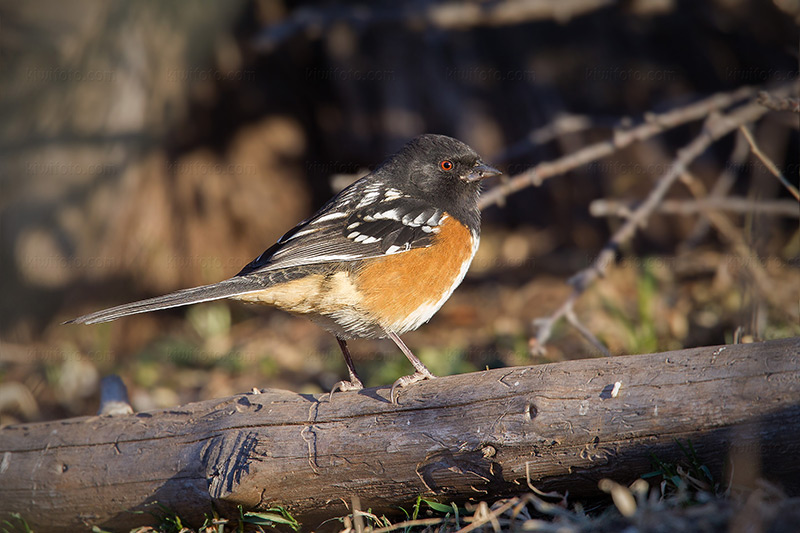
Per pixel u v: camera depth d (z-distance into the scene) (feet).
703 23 41.91
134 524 18.54
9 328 42.01
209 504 17.66
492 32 46.83
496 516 16.51
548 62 45.75
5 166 42.96
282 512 17.46
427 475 16.53
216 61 45.80
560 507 16.08
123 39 43.32
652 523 14.07
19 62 43.83
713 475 15.37
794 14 34.12
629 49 44.37
